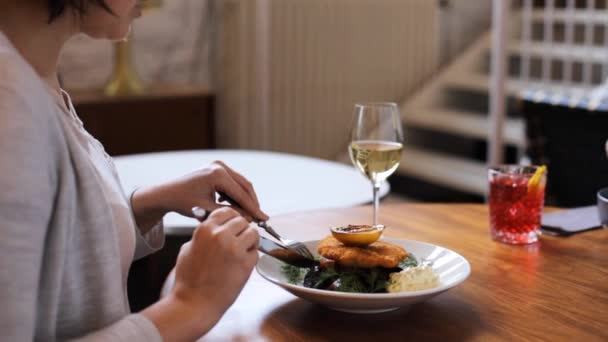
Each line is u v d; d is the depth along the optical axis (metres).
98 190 1.01
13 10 1.03
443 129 4.54
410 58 4.73
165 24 4.14
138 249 1.37
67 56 3.84
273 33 4.18
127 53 3.70
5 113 0.91
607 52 4.20
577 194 2.34
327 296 1.12
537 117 2.36
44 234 0.94
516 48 4.54
